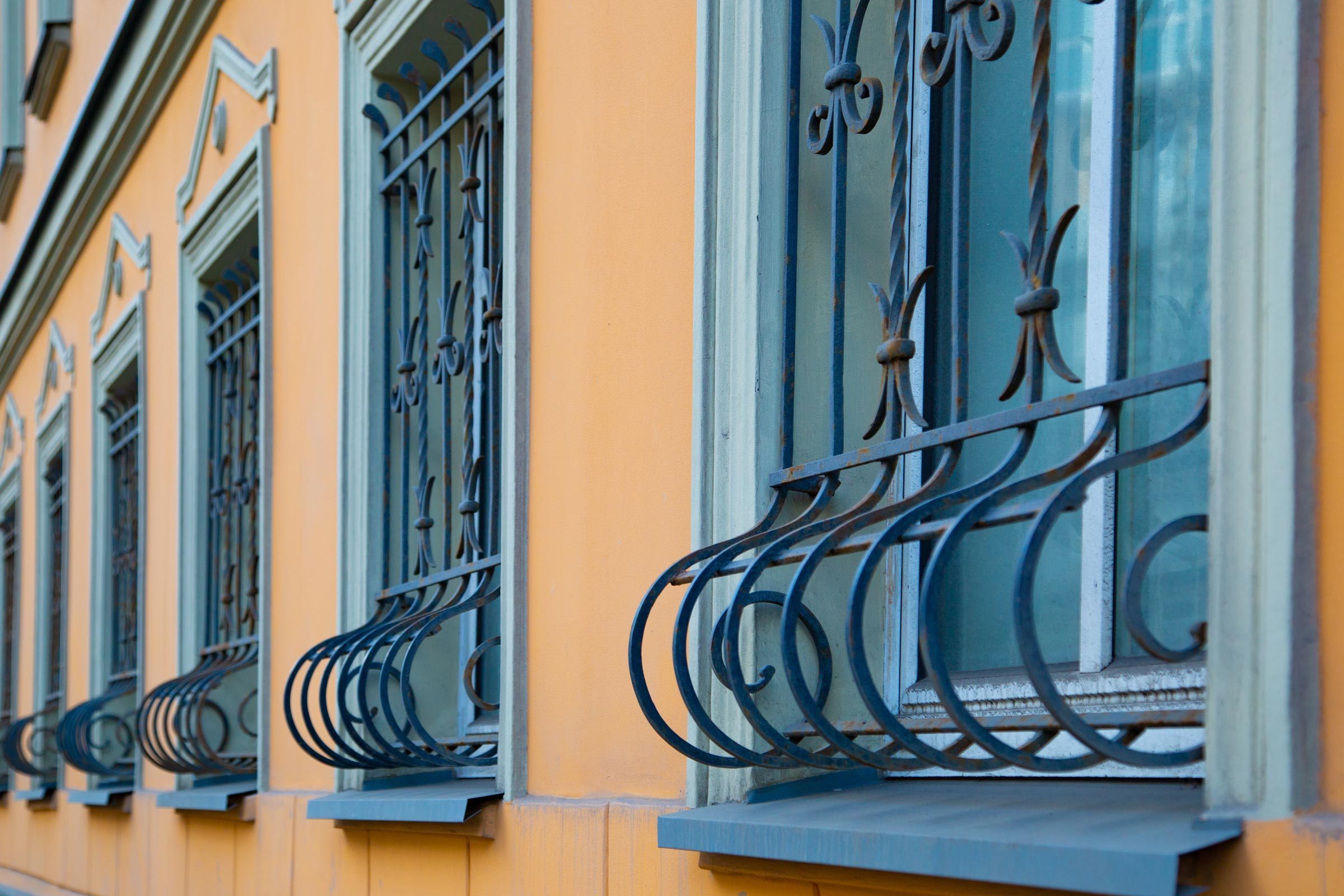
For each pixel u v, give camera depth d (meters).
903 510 1.61
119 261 6.89
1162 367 1.71
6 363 10.69
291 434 4.11
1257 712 1.21
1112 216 1.48
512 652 2.58
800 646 1.94
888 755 1.76
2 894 9.12
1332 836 1.12
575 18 2.57
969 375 2.02
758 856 1.68
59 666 9.12
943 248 2.06
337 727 3.40
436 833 2.77
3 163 10.12
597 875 2.22
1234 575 1.24
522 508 2.62
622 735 2.25
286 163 4.25
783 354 1.95
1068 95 1.92
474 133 3.06
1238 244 1.26
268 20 4.48
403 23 3.35
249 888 4.14
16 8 10.11
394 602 3.36
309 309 4.00
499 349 3.09
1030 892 1.36
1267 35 1.25
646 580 2.22
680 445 2.16
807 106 2.04
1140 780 1.55
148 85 6.02
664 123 2.27
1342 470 1.18
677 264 2.20
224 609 5.06
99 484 7.43
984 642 1.92
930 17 2.07
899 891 1.56
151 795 5.64
